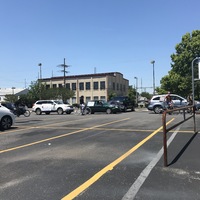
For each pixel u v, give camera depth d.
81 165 6.77
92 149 8.60
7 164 6.96
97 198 4.71
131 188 5.15
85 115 26.31
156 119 18.47
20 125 16.20
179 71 43.97
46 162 7.09
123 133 11.97
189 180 5.56
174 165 6.67
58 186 5.32
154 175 5.91
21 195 4.89
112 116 22.69
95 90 75.94
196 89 41.75
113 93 72.62
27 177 5.89
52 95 63.09
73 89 78.50
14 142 10.14
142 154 7.85
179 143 9.43
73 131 12.90
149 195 4.80
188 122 15.76
